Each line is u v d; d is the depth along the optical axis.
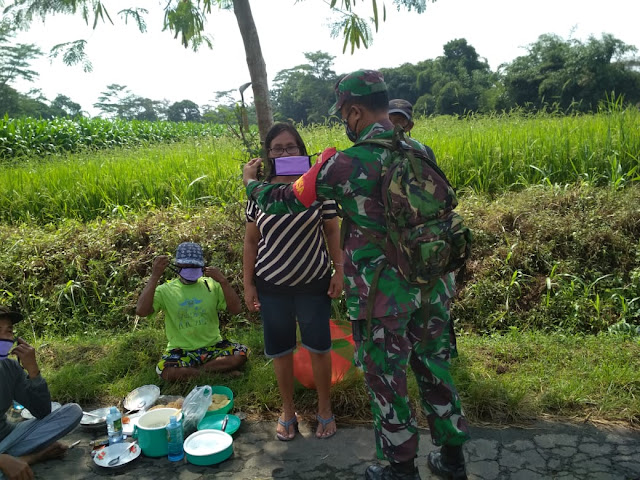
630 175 6.45
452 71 47.56
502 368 3.83
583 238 5.30
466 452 2.93
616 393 3.39
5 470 2.78
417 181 2.17
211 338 4.04
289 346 3.15
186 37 4.98
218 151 9.47
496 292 5.05
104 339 4.96
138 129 19.64
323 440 3.16
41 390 3.01
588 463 2.79
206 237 6.03
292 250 2.99
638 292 4.91
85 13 4.66
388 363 2.31
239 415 3.45
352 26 4.43
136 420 3.40
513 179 7.00
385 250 2.25
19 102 54.38
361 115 2.36
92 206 8.03
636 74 28.42
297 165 2.70
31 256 6.25
